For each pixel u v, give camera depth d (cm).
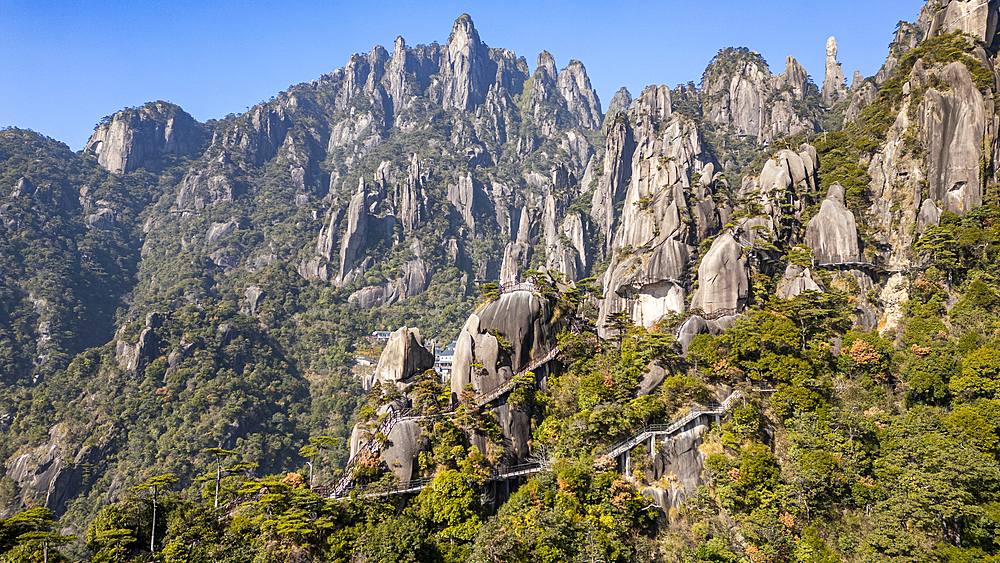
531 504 6122
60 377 17638
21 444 15450
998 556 5175
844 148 11044
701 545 5697
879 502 5753
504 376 7294
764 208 9950
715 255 9056
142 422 16038
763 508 5769
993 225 8306
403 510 6128
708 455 6341
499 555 5503
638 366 7288
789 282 8906
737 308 8712
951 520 5591
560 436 6906
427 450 6600
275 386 18400
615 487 5959
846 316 8075
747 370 7219
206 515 6300
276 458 16050
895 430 6397
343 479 6569
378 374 7769
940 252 8294
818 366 7231
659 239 10631
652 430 6538
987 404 6353
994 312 7638
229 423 15988
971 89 9188
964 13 10862
